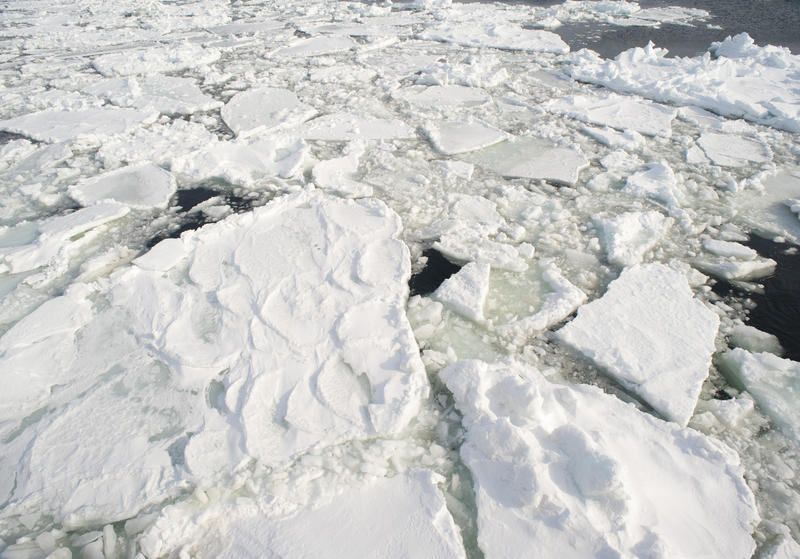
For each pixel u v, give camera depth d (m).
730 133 6.73
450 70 8.88
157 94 8.21
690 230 4.85
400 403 3.14
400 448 2.99
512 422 2.98
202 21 13.48
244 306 3.86
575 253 4.60
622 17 12.88
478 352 3.66
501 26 11.88
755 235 4.87
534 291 4.20
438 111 7.53
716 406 3.20
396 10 14.64
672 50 10.23
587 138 6.69
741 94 7.82
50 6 15.79
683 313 3.82
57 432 3.11
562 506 2.51
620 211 5.17
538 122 7.18
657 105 7.50
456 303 3.98
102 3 16.06
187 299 3.96
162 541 2.52
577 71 8.78
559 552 2.42
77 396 3.34
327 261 4.24
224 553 2.51
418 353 3.51
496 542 2.50
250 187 5.66
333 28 12.41
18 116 7.57
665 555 2.31
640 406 3.26
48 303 3.99
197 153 6.17
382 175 5.84
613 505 2.51
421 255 4.60
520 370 3.40
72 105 7.77
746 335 3.74
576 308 4.00
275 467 2.88
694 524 2.54
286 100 7.88
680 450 2.88
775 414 3.15
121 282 4.17
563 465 2.71
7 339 3.68
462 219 5.03
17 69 9.73
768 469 2.87
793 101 7.40
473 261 4.46
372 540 2.52
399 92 8.18
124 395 3.33
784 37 10.77
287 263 4.24
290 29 12.53
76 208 5.40
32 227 5.12
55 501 2.78
